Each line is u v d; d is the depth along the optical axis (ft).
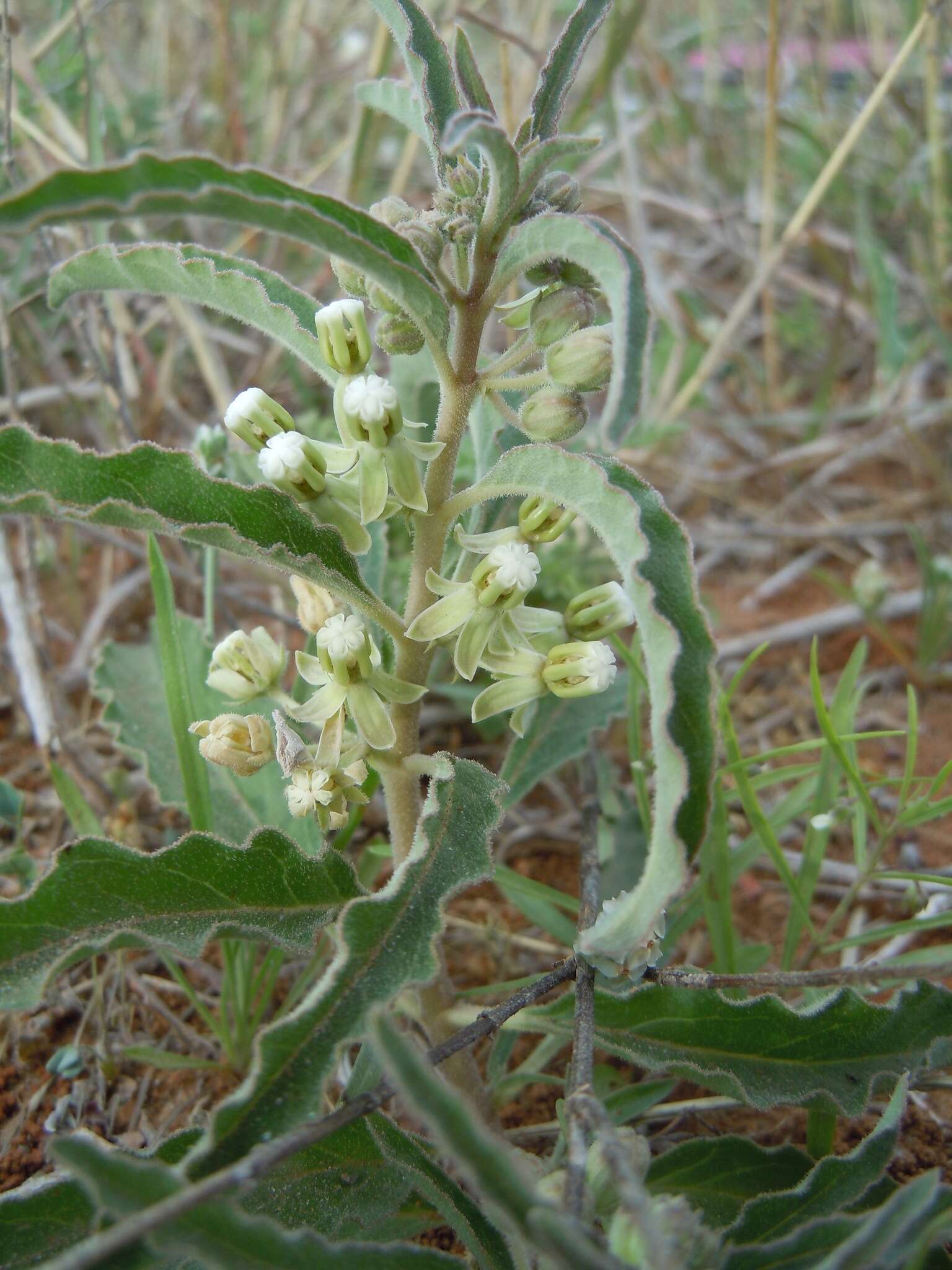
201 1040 0.53
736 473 0.98
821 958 0.59
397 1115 0.50
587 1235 0.30
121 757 0.71
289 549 0.40
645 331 0.34
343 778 0.43
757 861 0.66
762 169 1.25
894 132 1.16
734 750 0.52
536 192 0.41
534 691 0.42
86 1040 0.53
